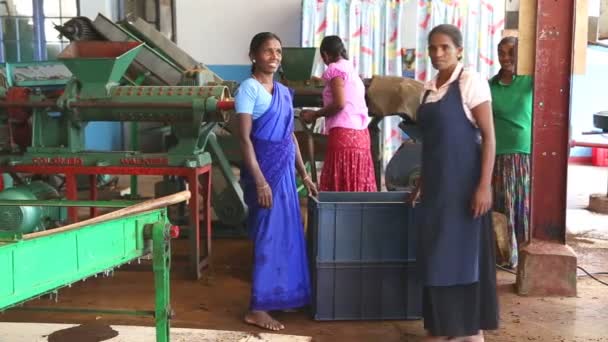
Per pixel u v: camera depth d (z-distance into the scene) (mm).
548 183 3703
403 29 7512
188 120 3912
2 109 4246
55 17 7871
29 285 1761
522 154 4031
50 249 1833
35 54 7832
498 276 3992
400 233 3229
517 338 3049
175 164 3930
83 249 1969
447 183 2645
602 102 8898
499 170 4094
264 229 3139
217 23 8555
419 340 3053
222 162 4707
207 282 3920
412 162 5012
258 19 8516
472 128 2652
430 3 7434
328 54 3809
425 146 2723
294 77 5141
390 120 7523
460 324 2725
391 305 3279
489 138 2629
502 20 7426
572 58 3584
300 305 3248
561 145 3668
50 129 4215
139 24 5305
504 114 3996
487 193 2637
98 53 4066
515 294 3660
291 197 3176
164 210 2420
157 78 4867
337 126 3807
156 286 2338
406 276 3264
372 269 3244
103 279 3932
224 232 4984
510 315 3338
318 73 7559
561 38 3590
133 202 2389
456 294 2715
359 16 7512
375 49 7547
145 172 3957
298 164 3398
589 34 5641
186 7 8562
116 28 4949
